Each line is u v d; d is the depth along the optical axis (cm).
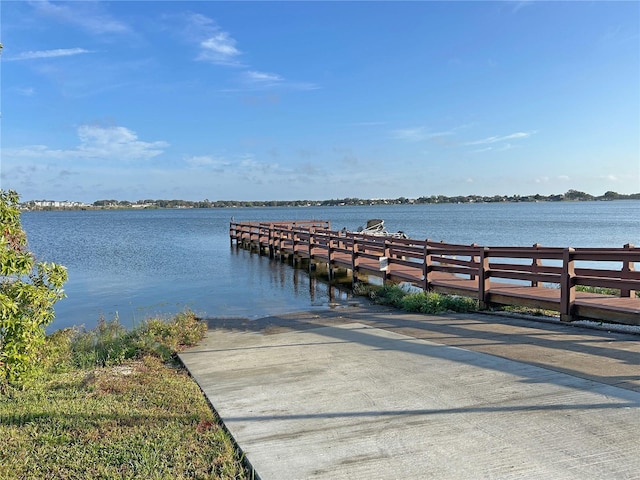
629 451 353
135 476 356
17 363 501
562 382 510
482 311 999
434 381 541
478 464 347
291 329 939
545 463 343
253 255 2877
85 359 733
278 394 533
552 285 1532
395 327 877
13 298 485
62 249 3319
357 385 545
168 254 2952
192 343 847
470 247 1154
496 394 486
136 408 501
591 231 4781
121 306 1400
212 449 399
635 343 662
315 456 377
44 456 392
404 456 367
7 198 507
